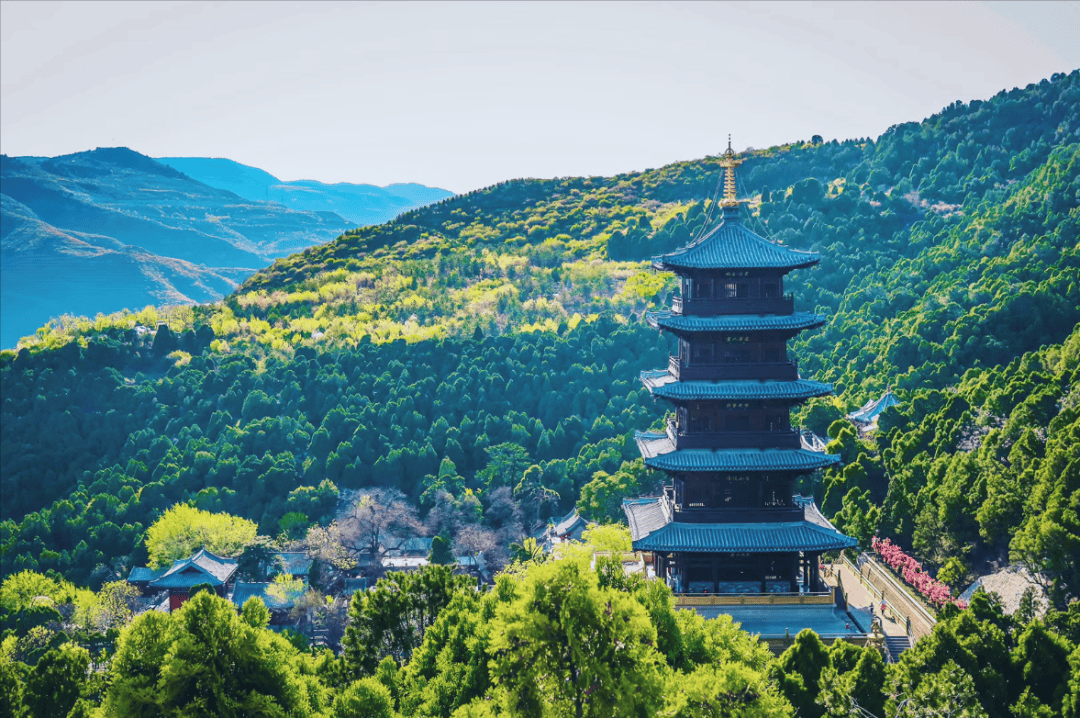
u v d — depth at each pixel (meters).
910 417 150.88
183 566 138.62
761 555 88.06
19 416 198.12
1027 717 68.06
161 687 58.03
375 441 180.12
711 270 86.88
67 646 79.44
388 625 83.62
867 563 114.75
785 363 87.19
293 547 154.00
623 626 53.75
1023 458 111.81
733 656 65.75
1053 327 172.38
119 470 178.12
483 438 180.38
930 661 71.38
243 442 182.25
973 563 109.31
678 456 86.38
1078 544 90.81
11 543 157.12
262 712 59.06
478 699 60.12
